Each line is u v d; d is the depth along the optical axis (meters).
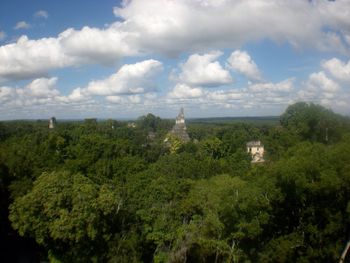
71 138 108.94
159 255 45.09
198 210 49.12
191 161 77.62
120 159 73.88
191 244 44.38
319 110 80.12
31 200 44.22
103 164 68.50
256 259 43.88
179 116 177.12
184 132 170.25
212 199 46.59
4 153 64.62
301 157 47.91
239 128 165.38
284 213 48.09
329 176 42.69
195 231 44.12
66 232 42.84
